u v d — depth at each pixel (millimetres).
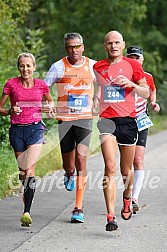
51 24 45250
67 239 10828
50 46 43594
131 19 46875
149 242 10656
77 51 12539
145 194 14930
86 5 46125
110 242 10641
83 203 13875
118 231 11383
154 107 13703
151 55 49125
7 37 23031
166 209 13258
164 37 52000
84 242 10633
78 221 11984
